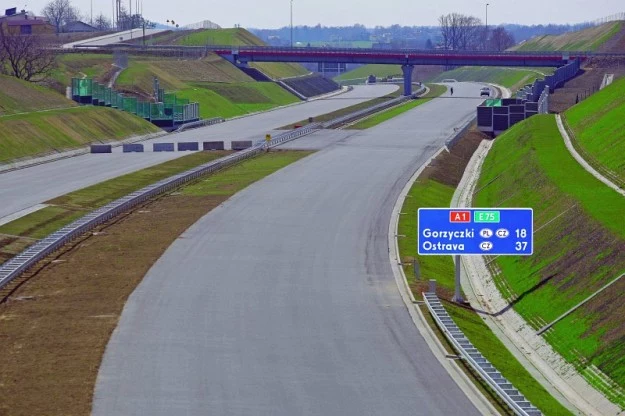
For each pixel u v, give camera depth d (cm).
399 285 6619
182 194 10181
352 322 5772
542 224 8081
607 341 5522
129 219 8806
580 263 6688
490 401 4566
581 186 8900
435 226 6544
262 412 4397
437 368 5006
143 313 5872
